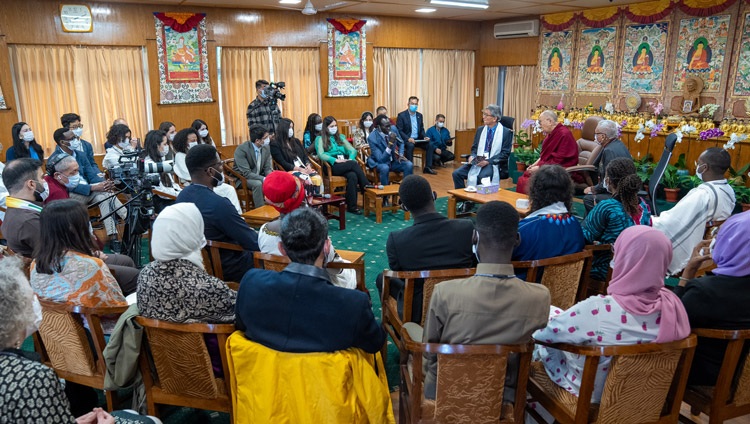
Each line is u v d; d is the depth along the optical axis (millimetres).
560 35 9148
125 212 5254
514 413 1812
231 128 8258
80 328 2094
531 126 9766
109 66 7121
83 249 2201
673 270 3342
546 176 2516
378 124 7156
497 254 1691
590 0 7660
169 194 4598
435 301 1728
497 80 10695
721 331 1800
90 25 6855
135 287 2994
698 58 7324
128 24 7113
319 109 9000
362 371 1689
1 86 6414
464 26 10398
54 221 2113
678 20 7477
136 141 6031
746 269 1823
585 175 6043
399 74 9828
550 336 1809
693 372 2000
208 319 1919
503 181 8555
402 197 2455
